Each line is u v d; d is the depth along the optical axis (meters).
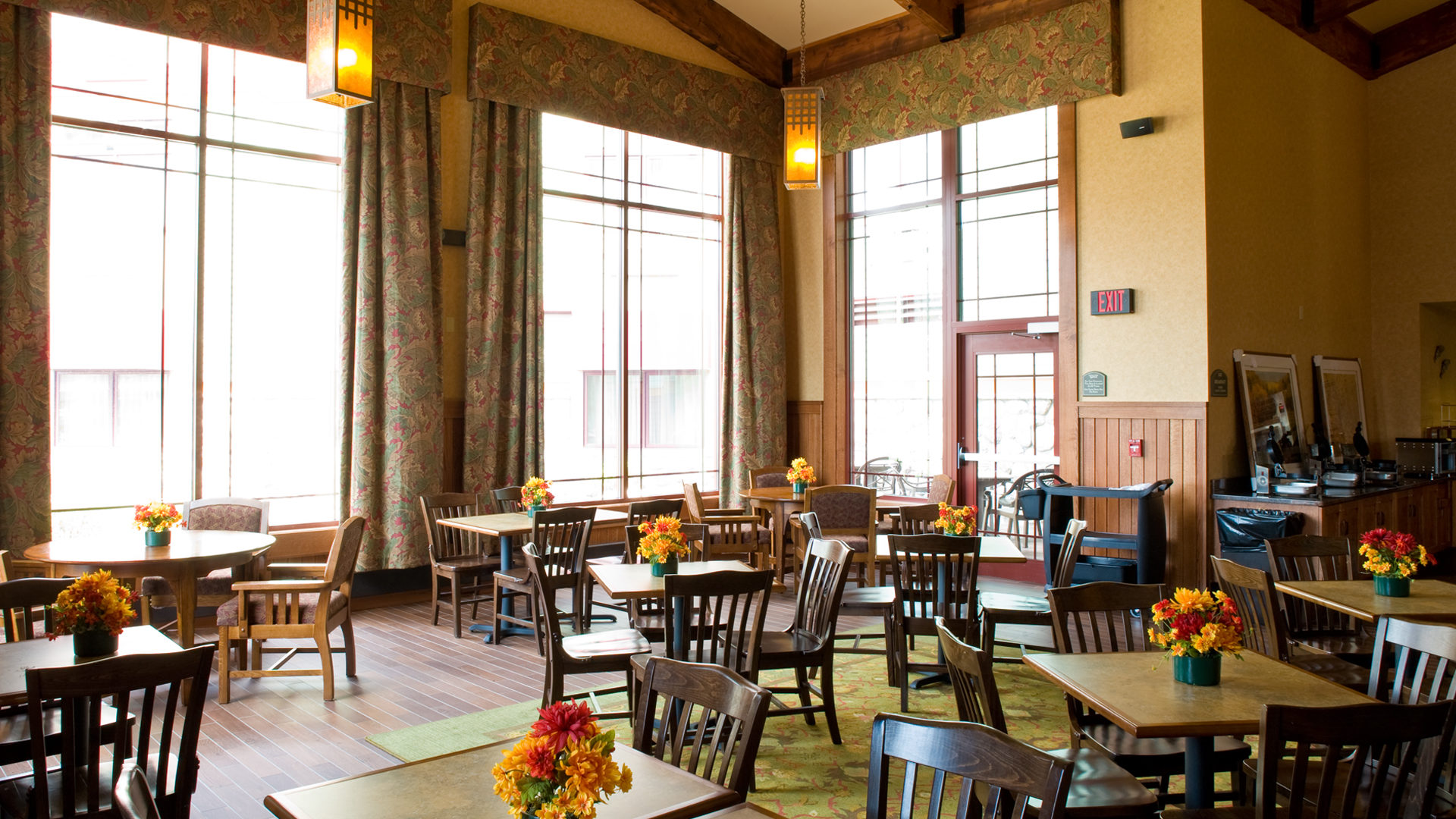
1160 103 7.00
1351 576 4.75
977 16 8.01
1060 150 7.54
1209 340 6.75
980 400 8.35
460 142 7.36
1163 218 6.97
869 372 9.18
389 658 5.60
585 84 7.94
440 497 6.71
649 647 4.11
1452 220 8.72
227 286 6.52
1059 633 3.20
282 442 6.78
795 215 9.73
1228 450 6.93
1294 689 2.66
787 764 3.90
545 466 8.06
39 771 2.23
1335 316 8.55
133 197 6.15
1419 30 8.85
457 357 7.38
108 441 6.07
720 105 9.01
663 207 8.91
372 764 3.93
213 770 3.86
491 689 4.98
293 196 6.83
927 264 8.68
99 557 4.57
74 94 5.93
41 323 5.53
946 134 8.51
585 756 1.57
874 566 6.53
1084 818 2.44
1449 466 8.52
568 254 8.20
